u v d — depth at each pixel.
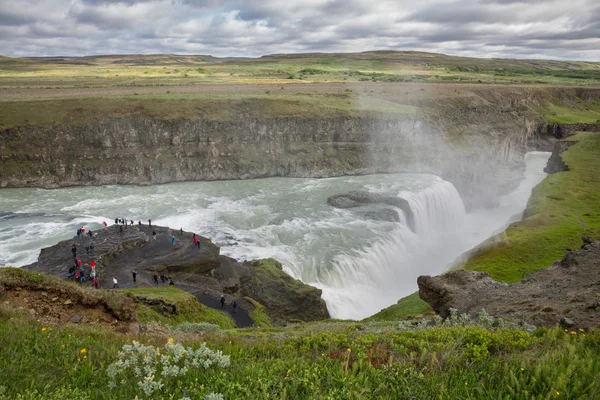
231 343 12.40
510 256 44.25
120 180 86.12
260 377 8.20
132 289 33.28
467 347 9.94
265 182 90.12
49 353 9.37
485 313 16.59
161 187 84.81
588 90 176.12
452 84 169.00
